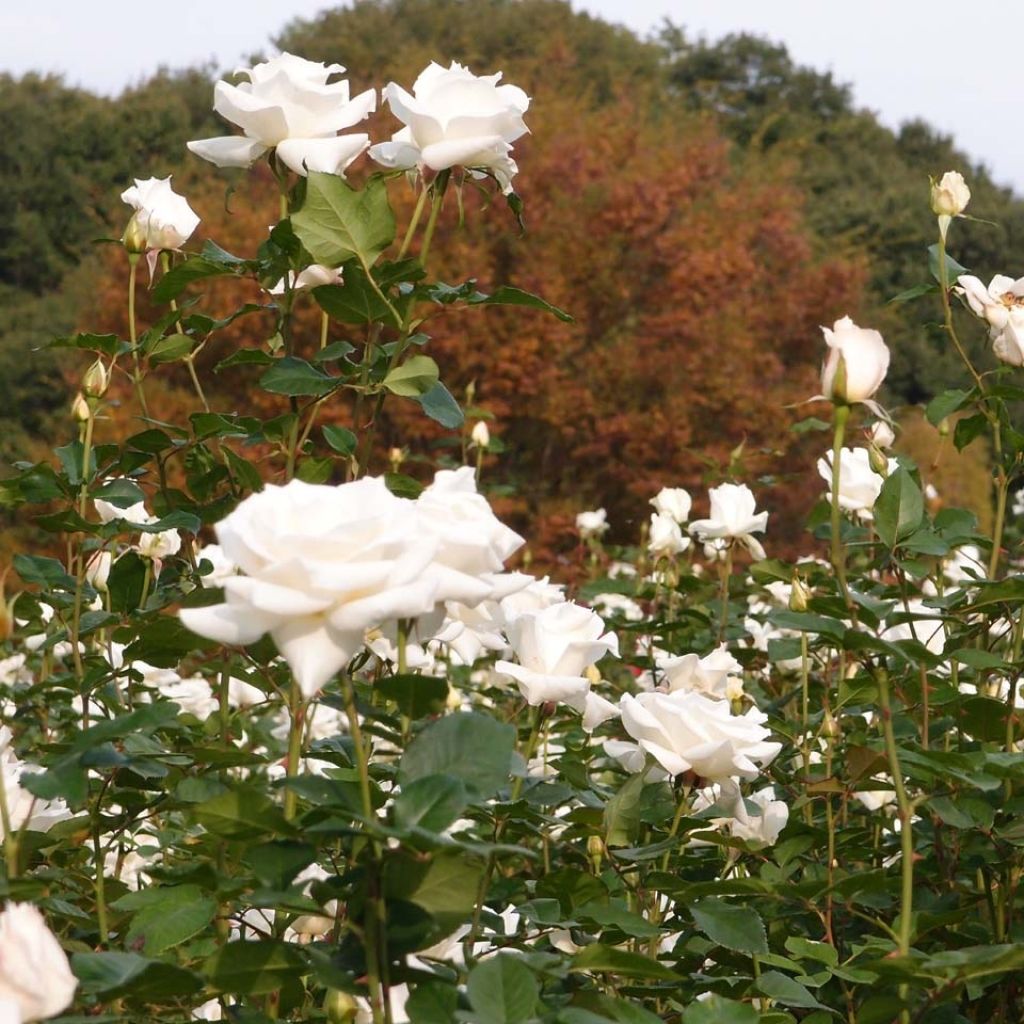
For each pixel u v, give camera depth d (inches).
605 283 671.1
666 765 70.1
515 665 73.9
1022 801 73.1
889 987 64.9
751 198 783.7
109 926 71.4
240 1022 54.1
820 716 105.5
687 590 142.4
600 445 644.1
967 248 980.6
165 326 88.9
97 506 103.8
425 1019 46.7
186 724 97.5
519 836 74.6
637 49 1316.4
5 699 130.6
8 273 972.6
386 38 1157.7
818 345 765.9
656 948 72.5
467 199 647.1
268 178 681.0
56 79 1091.3
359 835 45.4
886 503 71.2
